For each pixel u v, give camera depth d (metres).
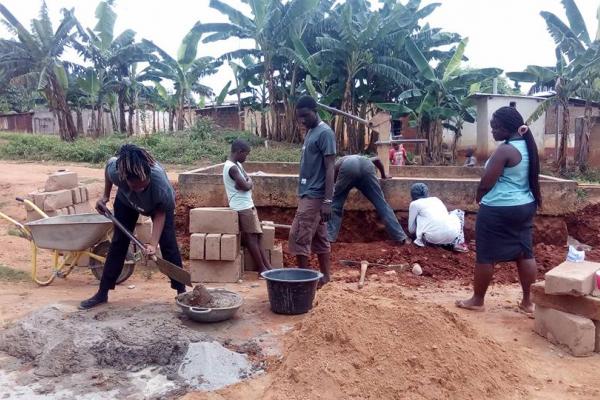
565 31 17.48
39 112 33.62
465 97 20.61
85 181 11.52
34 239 5.40
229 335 4.34
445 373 3.43
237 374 3.69
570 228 8.23
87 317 4.42
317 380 3.37
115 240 4.89
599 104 19.94
